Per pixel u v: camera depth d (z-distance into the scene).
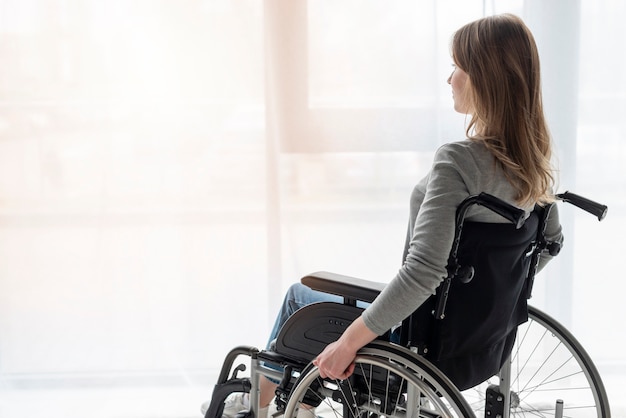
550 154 1.53
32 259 2.44
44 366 2.49
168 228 2.45
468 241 1.43
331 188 2.44
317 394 1.60
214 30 2.34
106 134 2.39
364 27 2.35
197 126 2.39
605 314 2.50
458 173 1.41
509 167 1.42
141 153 2.40
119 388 2.51
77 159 2.40
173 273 2.47
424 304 1.48
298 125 2.40
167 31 2.34
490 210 1.42
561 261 2.47
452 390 1.39
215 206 2.44
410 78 2.37
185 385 2.51
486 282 1.46
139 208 2.43
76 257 2.45
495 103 1.44
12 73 2.34
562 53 2.35
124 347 2.50
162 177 2.42
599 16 2.34
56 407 2.44
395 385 1.54
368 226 2.46
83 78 2.35
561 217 2.44
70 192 2.41
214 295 2.48
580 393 2.51
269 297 2.49
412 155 2.42
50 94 2.36
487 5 2.32
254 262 2.47
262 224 2.46
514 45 1.45
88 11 2.33
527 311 1.69
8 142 2.38
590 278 2.48
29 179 2.40
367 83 2.38
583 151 2.41
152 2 2.33
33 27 2.33
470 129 1.61
